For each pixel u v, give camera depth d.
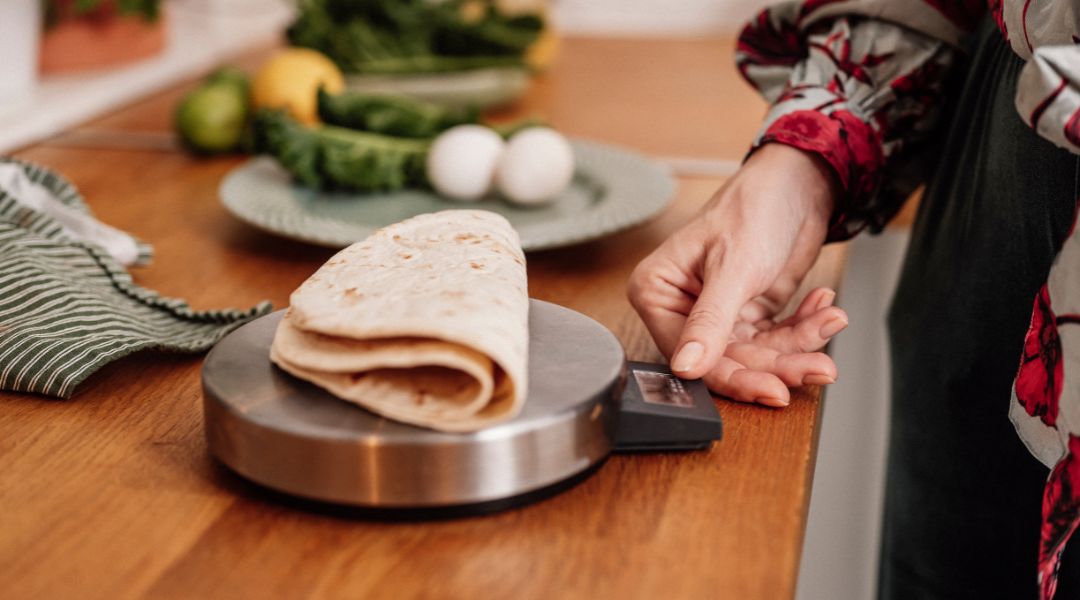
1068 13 0.50
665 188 0.90
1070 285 0.46
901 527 0.89
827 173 0.68
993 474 0.79
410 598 0.40
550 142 0.92
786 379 0.57
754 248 0.60
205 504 0.46
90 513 0.46
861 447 1.38
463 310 0.44
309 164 0.93
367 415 0.44
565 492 0.48
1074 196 0.62
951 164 0.79
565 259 0.82
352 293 0.47
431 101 1.25
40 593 0.40
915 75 0.72
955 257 0.78
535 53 1.49
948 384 0.80
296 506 0.46
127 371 0.60
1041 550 0.48
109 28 1.35
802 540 0.47
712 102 1.39
